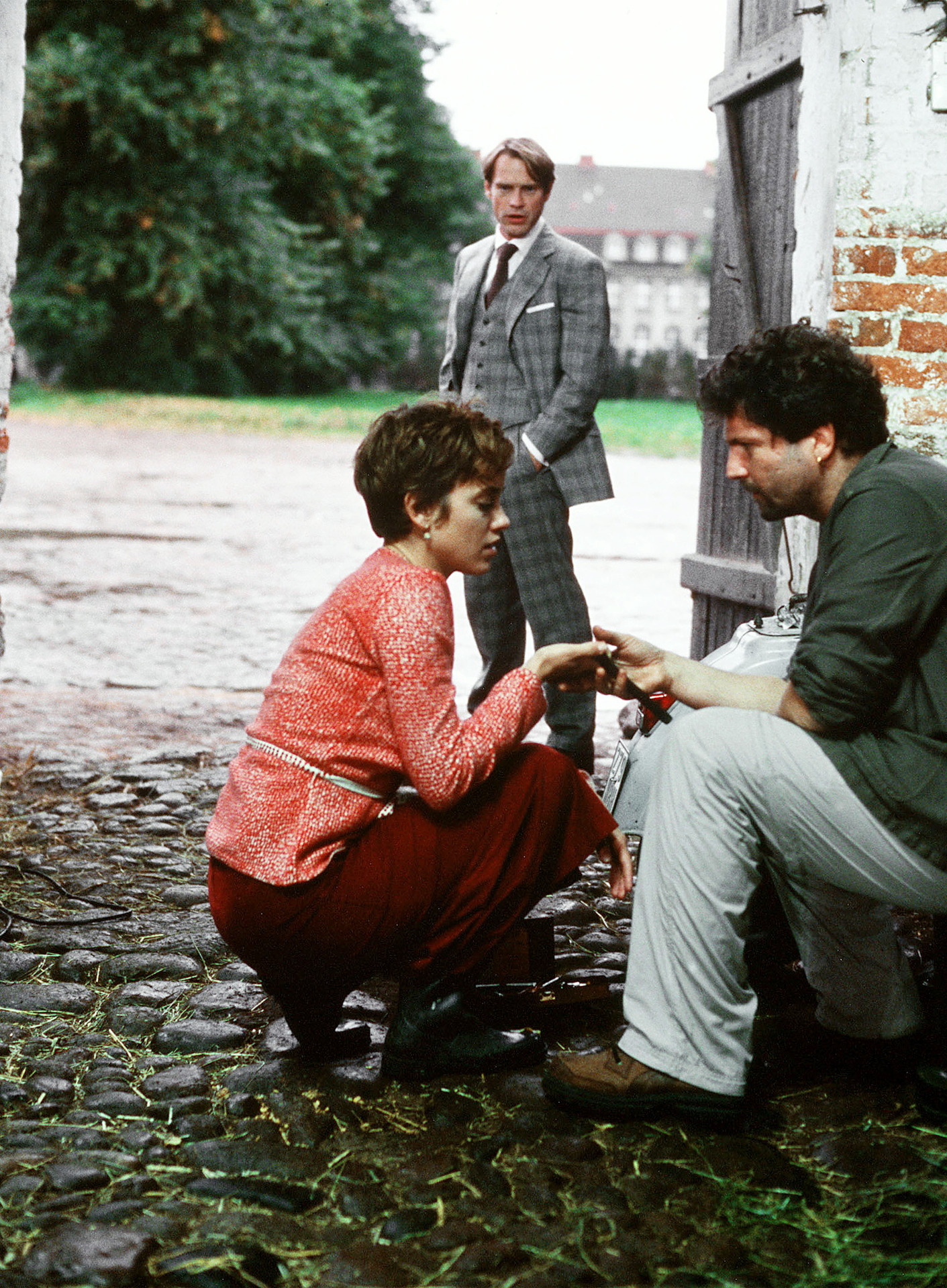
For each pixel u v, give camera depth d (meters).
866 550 2.11
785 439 2.21
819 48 3.46
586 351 4.22
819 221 3.50
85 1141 2.19
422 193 38.75
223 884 2.33
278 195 32.78
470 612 4.55
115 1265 1.84
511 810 2.36
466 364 4.46
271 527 11.16
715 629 4.76
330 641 2.28
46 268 27.67
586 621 4.39
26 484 13.39
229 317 29.75
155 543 10.02
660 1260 1.90
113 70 24.64
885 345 3.41
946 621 2.13
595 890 3.55
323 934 2.32
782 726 2.18
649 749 2.87
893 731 2.15
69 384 29.56
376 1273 1.85
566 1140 2.21
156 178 26.97
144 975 2.93
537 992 2.71
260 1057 2.54
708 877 2.20
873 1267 1.89
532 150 4.18
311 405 28.44
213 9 25.58
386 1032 2.67
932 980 2.79
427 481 2.28
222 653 6.54
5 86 3.38
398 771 2.33
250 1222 1.97
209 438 20.53
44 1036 2.62
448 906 2.38
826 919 2.42
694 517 12.35
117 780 4.42
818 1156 2.19
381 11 35.47
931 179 3.34
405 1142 2.21
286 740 2.29
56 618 7.23
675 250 92.88
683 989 2.24
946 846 2.13
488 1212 2.00
